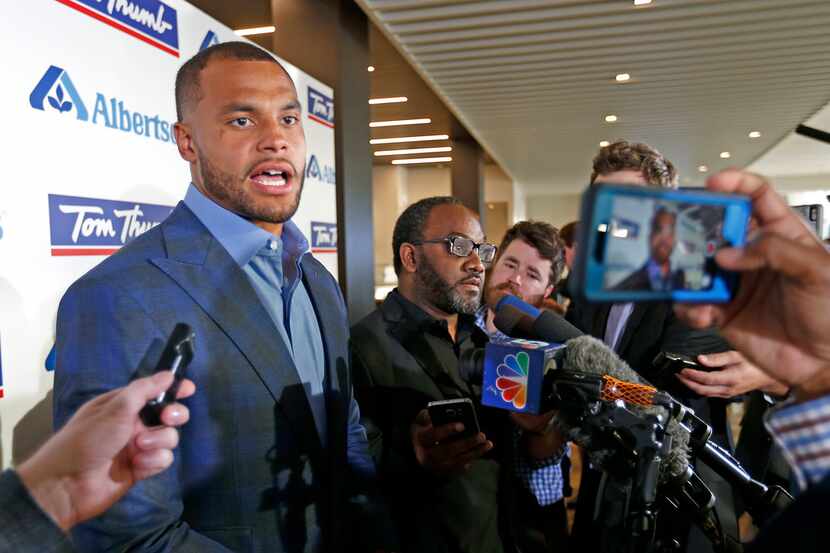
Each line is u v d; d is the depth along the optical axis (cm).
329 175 282
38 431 111
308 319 99
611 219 33
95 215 127
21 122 109
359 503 102
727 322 42
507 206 1313
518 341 88
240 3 367
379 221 1150
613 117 616
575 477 326
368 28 371
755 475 144
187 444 76
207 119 84
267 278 93
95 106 127
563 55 419
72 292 72
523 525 118
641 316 128
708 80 483
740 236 39
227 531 78
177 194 156
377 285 1105
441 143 873
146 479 67
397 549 104
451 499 112
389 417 117
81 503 49
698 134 711
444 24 363
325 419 96
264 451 80
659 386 106
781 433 40
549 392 80
